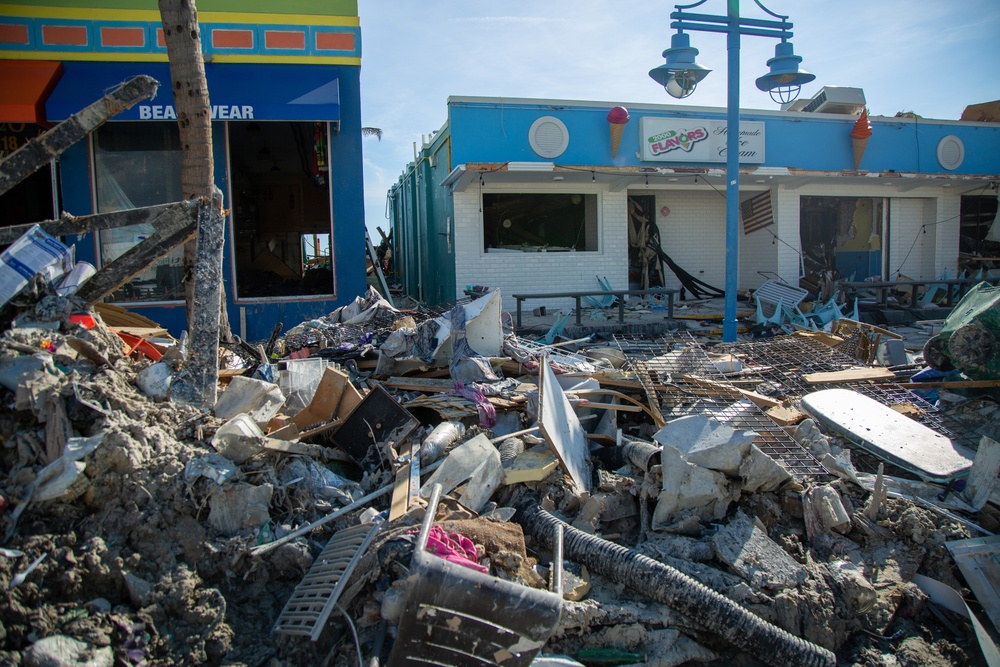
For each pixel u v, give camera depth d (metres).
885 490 4.41
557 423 4.57
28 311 4.30
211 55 9.19
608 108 12.41
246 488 3.58
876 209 15.53
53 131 4.46
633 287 14.98
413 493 3.87
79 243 9.30
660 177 13.16
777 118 13.56
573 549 3.84
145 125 9.42
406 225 19.67
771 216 14.45
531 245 13.09
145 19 9.00
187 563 3.29
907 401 5.78
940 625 3.80
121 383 4.07
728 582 3.76
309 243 18.05
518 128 11.97
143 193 9.50
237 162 15.21
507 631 2.49
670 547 4.00
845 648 3.66
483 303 6.23
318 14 9.36
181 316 9.48
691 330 10.98
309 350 6.41
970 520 4.38
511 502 4.23
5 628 2.78
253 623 3.23
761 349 7.40
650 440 5.39
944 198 15.46
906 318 12.47
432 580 2.43
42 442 3.54
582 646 3.42
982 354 5.29
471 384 5.44
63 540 3.16
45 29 8.91
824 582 3.82
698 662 3.45
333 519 3.80
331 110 8.98
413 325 6.94
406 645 2.53
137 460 3.45
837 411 5.36
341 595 3.22
